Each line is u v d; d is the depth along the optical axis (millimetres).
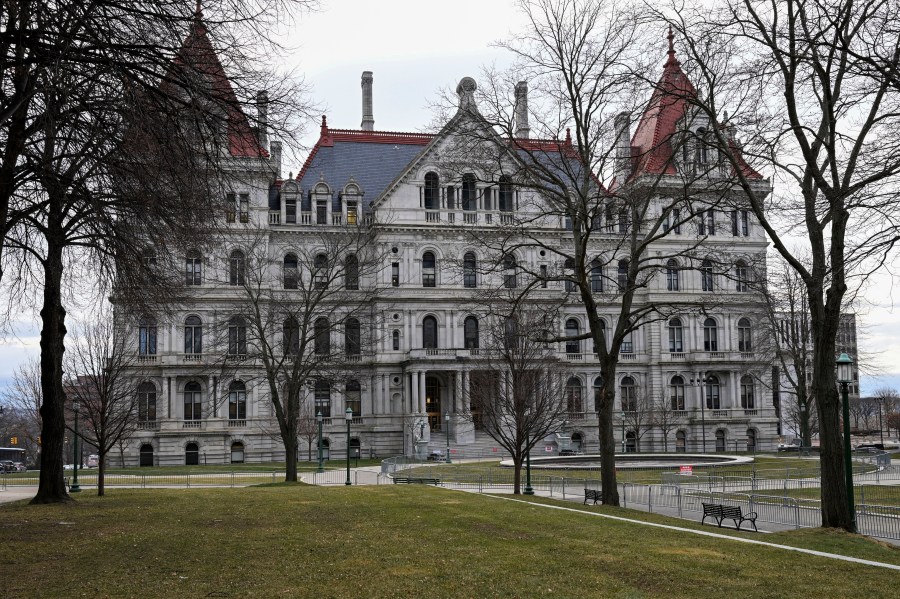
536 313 59125
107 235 24172
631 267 35875
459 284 89312
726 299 94375
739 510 29719
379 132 97438
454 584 16672
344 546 21016
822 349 27828
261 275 68812
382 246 85688
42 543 21078
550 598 15703
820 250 27500
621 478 53750
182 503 32375
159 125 20125
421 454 81188
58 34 17562
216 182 25156
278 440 85250
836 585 16953
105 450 39094
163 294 29062
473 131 38625
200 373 79125
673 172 86625
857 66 24938
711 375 96250
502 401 49500
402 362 87625
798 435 118750
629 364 94562
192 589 15836
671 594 16141
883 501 38906
